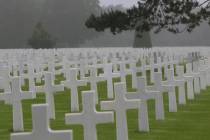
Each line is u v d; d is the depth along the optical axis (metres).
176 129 11.77
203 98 17.19
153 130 11.62
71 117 8.43
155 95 11.28
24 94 11.34
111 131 11.41
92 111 8.38
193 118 13.24
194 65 19.20
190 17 28.03
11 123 12.70
